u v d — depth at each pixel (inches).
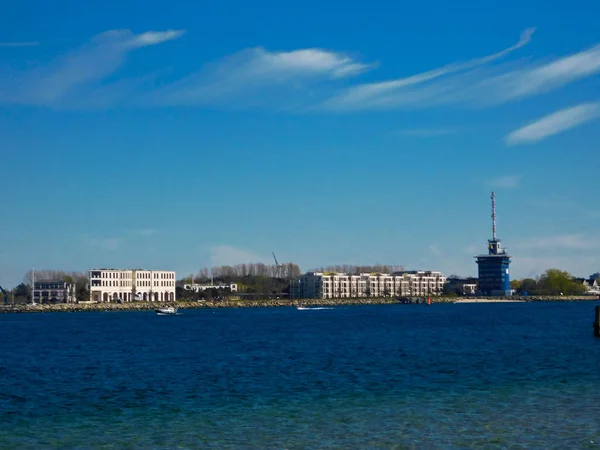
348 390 2605.8
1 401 2492.6
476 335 5753.0
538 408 2166.6
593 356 3740.2
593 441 1754.4
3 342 5664.4
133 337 6107.3
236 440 1835.6
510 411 2128.4
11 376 3233.3
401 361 3619.6
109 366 3604.8
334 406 2271.2
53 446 1813.5
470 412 2124.8
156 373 3240.7
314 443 1787.6
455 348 4426.7
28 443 1845.5
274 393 2561.5
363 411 2175.2
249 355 4101.9
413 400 2354.8
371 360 3698.3
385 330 6727.4
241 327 7628.0
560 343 4682.6
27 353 4539.9
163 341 5506.9
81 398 2534.5
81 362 3855.8
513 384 2684.5
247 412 2194.9
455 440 1785.2
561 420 1987.0
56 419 2144.4
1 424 2075.5
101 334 6643.7
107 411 2262.6
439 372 3112.7
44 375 3260.3
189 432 1935.3
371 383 2785.4
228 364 3587.6
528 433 1841.8
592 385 2628.0
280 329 7121.1
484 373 3043.8
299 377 3009.4
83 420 2122.3
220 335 6210.6
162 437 1884.8
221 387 2736.2
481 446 1726.1
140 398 2504.9
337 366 3420.3
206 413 2192.4
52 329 7775.6
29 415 2214.6
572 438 1784.0
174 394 2581.2
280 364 3553.2
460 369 3213.6
